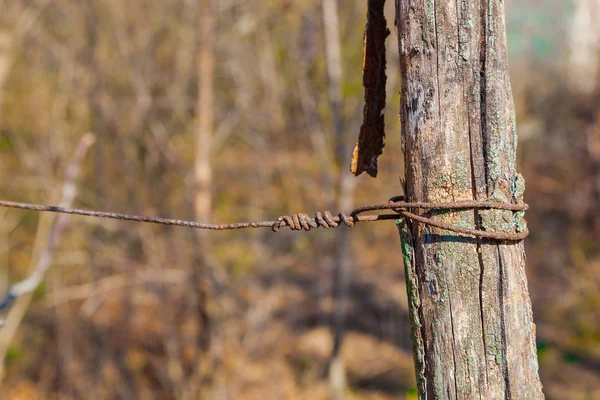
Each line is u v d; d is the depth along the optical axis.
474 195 1.72
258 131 6.91
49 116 6.33
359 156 2.03
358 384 6.63
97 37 6.24
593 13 10.42
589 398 6.11
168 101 6.16
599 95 10.26
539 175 11.45
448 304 1.75
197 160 4.98
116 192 6.23
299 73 6.39
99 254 6.16
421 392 1.84
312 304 7.59
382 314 7.87
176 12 6.34
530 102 11.49
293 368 6.71
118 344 6.41
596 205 9.99
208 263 5.07
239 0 6.14
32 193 6.54
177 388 5.73
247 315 6.05
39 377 6.52
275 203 7.29
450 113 1.70
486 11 1.67
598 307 7.72
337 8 5.99
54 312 6.49
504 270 1.74
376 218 1.92
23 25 6.04
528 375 1.79
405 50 1.74
